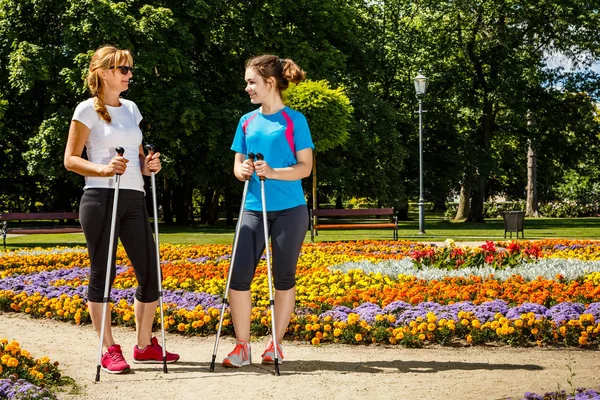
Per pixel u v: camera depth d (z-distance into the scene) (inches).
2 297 318.7
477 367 199.5
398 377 187.9
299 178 201.9
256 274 381.4
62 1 999.6
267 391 174.4
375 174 1301.7
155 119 994.7
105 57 199.2
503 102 1406.3
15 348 194.7
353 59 1298.0
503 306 259.1
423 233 887.1
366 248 569.6
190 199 1501.0
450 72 1439.5
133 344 239.9
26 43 990.4
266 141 203.0
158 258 205.6
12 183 1455.5
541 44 1432.1
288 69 205.2
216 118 1048.8
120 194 199.2
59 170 986.7
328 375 190.9
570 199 2007.9
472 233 901.8
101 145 200.2
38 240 838.5
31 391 159.6
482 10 1421.0
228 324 253.0
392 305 267.3
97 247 199.0
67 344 240.7
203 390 176.1
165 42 1011.3
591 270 378.9
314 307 276.4
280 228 201.0
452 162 1445.6
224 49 1175.0
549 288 305.1
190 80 1067.3
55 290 331.9
